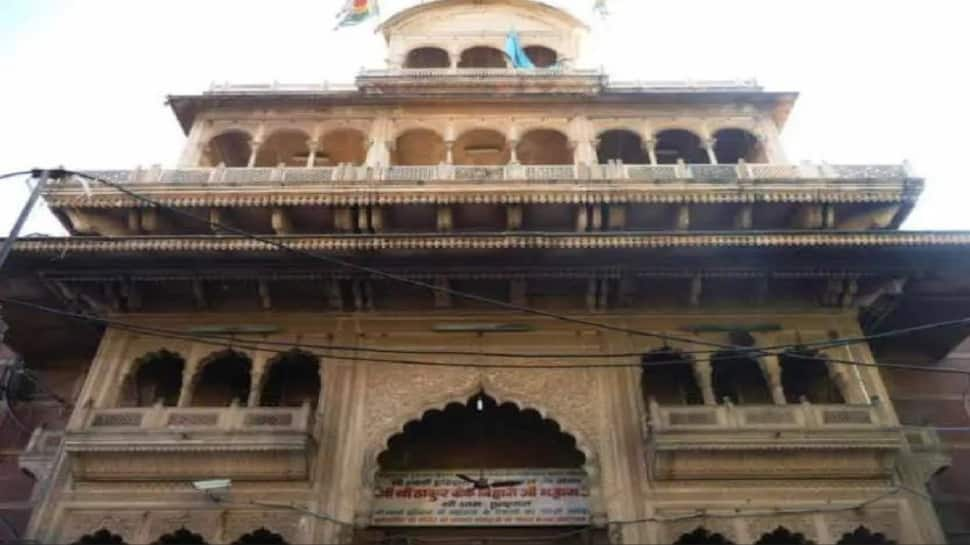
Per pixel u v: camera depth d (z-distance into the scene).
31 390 13.33
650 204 13.04
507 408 12.39
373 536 11.17
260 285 12.31
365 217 13.05
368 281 12.35
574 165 14.37
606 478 10.77
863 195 13.03
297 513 10.38
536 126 15.80
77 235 13.01
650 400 11.23
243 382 12.70
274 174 13.55
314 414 11.27
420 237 11.95
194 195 12.98
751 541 10.12
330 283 12.33
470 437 12.29
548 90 16.50
